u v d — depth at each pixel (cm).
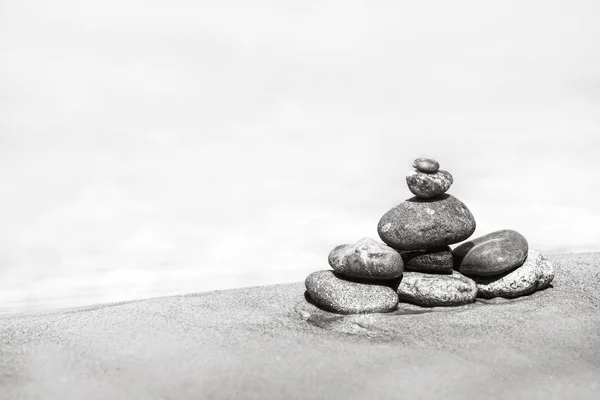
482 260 107
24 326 97
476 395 79
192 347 88
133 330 94
